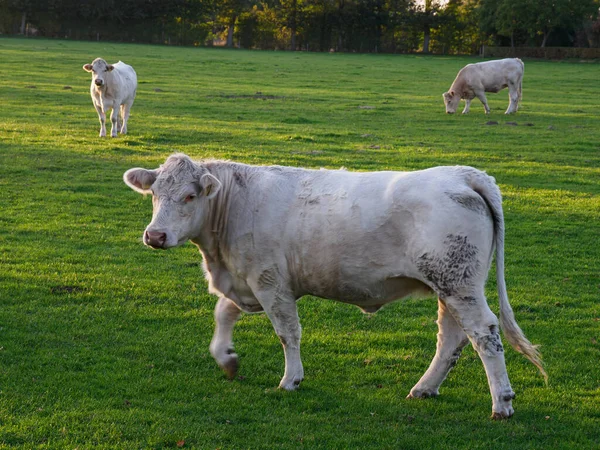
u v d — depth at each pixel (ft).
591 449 19.03
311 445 18.94
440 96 121.90
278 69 171.63
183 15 300.40
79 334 26.16
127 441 18.71
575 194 51.83
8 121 76.74
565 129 84.79
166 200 21.09
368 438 19.39
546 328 28.45
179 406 20.95
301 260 21.33
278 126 81.20
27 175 52.26
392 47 316.40
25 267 33.30
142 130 75.15
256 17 309.63
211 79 138.41
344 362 24.91
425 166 59.93
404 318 29.60
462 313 19.75
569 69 204.23
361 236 20.51
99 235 39.47
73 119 81.00
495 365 19.88
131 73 75.56
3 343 24.84
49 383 22.00
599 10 294.25
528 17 277.03
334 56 252.21
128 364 23.89
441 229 19.52
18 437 18.63
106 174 53.78
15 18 286.25
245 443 18.93
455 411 21.27
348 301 21.77
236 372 23.40
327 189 21.36
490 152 68.18
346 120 88.89
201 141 69.15
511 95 101.91
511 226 43.73
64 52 190.90
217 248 22.36
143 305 29.63
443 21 309.22
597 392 22.81
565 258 38.04
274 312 21.97
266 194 21.77
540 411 21.30
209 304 30.12
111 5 288.71
